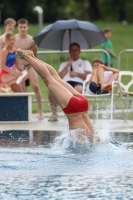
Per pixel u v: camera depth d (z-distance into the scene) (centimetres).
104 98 2600
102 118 2525
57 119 2523
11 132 2164
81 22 2781
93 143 1755
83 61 2716
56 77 1764
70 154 1666
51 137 2006
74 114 1720
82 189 1272
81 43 2881
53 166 1509
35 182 1340
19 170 1471
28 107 2506
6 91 2573
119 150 1711
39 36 2795
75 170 1462
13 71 2591
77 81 2677
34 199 1198
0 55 2638
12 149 1755
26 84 2830
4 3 9688
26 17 10006
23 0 9838
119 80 2502
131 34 9088
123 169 1470
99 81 2566
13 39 2569
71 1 11075
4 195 1230
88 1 11419
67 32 2875
